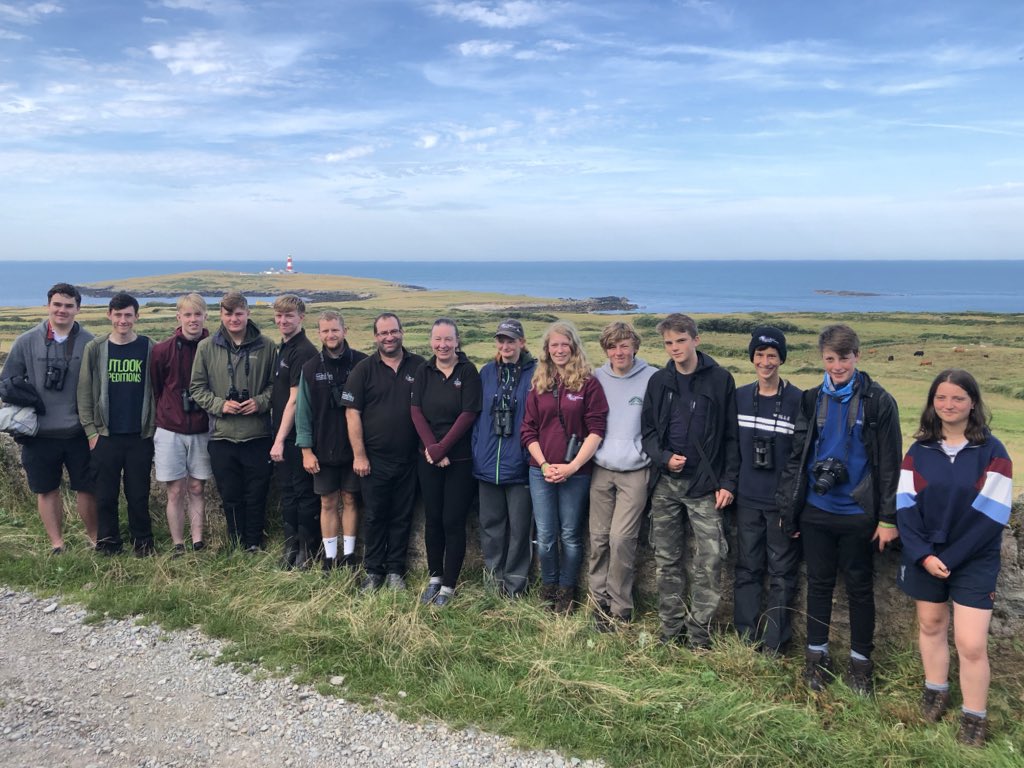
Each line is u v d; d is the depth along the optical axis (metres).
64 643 4.33
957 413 3.39
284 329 5.33
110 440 5.51
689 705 3.64
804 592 4.31
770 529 4.21
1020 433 13.92
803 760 3.34
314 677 3.95
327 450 5.16
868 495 3.77
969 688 3.45
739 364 24.56
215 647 4.29
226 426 5.48
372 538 5.13
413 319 51.91
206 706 3.68
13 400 5.33
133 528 5.69
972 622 3.40
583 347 4.62
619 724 3.51
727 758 3.28
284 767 3.20
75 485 5.77
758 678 4.00
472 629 4.45
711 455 4.25
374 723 3.55
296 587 5.01
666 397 4.34
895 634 4.11
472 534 5.38
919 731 3.53
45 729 3.46
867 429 3.79
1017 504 3.83
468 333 34.59
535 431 4.67
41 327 5.59
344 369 5.21
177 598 4.82
